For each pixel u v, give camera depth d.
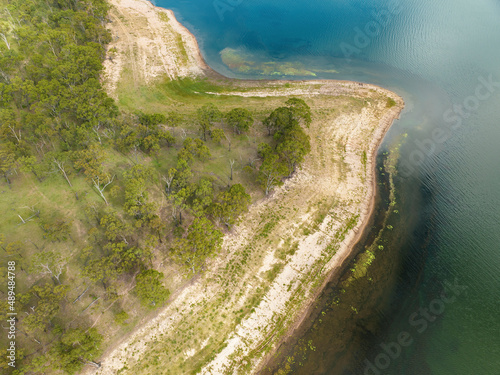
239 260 60.12
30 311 49.69
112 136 79.44
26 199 65.56
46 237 59.41
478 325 53.38
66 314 50.72
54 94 79.00
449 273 60.31
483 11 143.88
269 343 51.19
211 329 51.44
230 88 104.31
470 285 58.53
